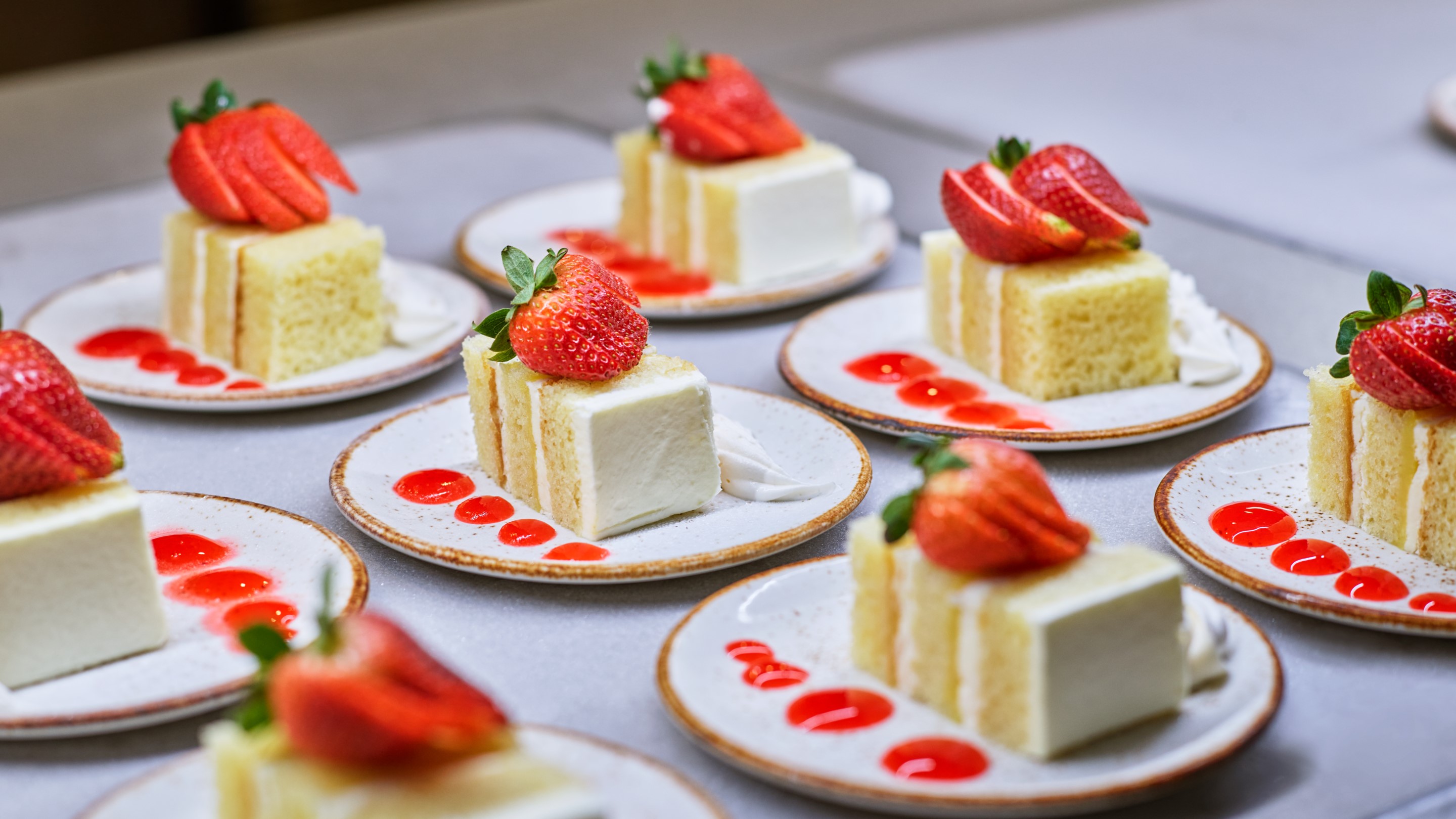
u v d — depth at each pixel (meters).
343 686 1.05
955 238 2.22
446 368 2.24
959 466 1.34
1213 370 2.06
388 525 1.70
